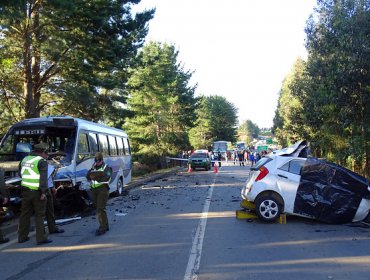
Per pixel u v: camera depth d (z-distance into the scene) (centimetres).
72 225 1084
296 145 1106
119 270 662
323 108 1845
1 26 1659
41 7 1772
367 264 680
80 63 1898
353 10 1585
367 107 1620
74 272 656
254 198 1073
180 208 1344
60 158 1225
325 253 755
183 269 661
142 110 3728
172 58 4778
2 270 674
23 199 877
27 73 1892
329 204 1036
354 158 1727
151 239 888
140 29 2052
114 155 1722
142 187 2173
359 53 1498
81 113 2317
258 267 668
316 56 1925
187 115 4959
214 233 941
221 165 5069
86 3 1745
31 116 1917
